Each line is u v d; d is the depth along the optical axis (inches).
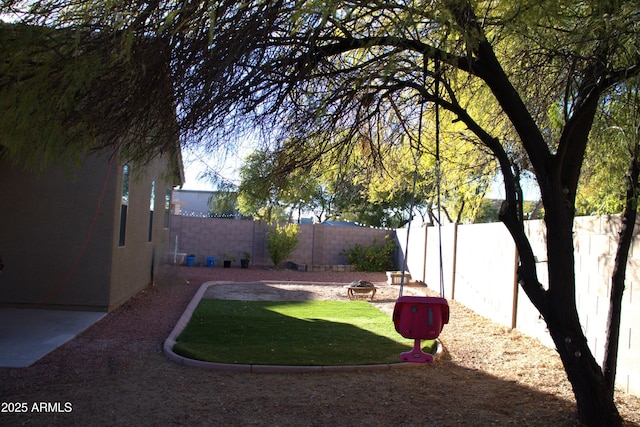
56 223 395.2
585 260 284.8
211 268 863.7
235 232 916.6
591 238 279.7
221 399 212.4
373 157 241.0
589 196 320.8
